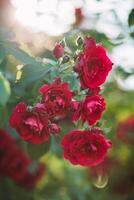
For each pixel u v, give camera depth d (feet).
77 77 2.60
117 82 4.62
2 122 3.28
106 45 4.27
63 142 2.66
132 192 5.37
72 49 2.73
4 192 4.55
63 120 2.96
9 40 2.82
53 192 4.85
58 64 2.72
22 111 2.55
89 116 2.55
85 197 4.99
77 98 2.65
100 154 2.65
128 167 5.54
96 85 2.55
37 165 4.53
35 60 2.78
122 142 5.26
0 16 3.01
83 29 3.83
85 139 2.64
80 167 5.00
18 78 2.81
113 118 5.15
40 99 2.67
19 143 4.17
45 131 2.56
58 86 2.50
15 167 4.37
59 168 4.98
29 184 4.64
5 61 2.91
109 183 5.26
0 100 2.77
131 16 3.53
